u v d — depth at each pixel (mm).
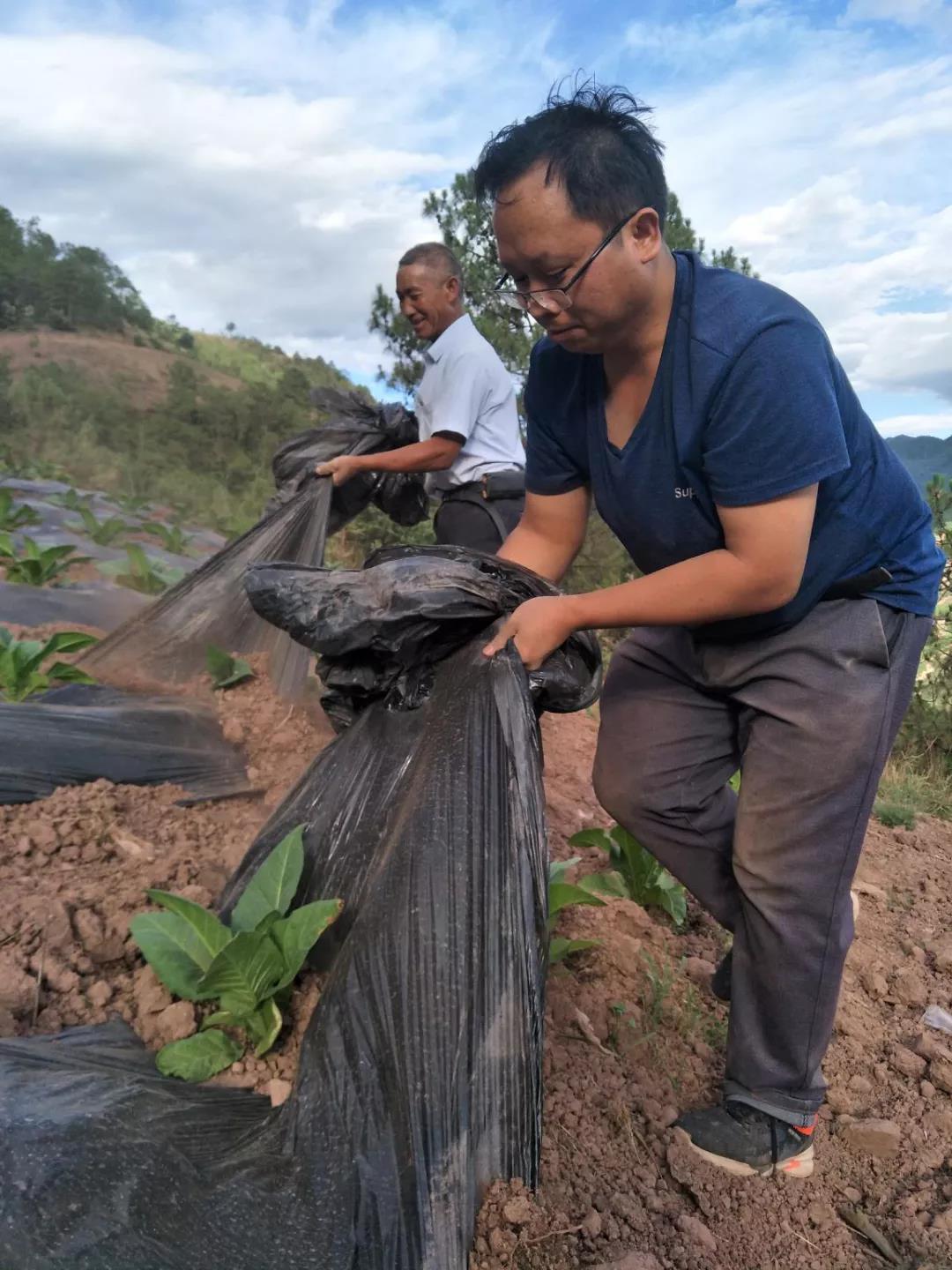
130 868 2689
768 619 2047
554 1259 1866
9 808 2926
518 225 1741
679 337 1855
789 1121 2180
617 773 2416
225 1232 1531
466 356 4078
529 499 2479
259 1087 2004
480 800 1952
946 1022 2908
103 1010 2168
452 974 1821
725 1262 2006
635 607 1966
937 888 3855
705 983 2871
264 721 3771
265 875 2191
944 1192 2297
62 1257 1397
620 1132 2242
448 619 2182
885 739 2051
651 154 1749
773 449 1772
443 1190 1695
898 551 2059
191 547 7332
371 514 9984
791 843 2064
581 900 2408
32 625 4766
